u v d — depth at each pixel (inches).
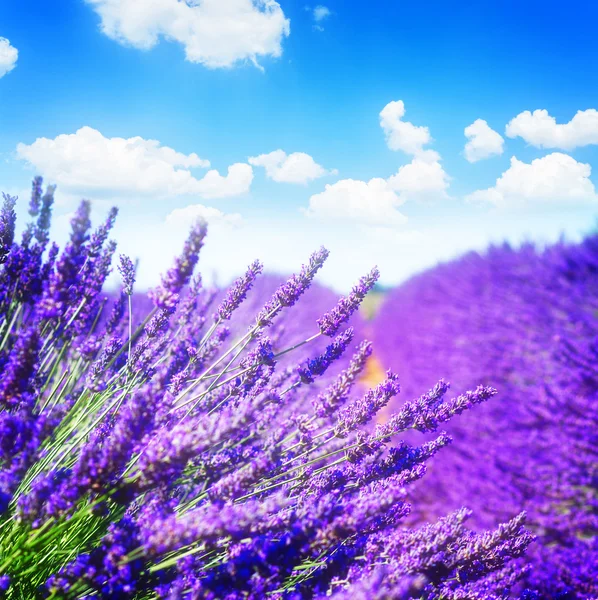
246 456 18.3
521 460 41.6
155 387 15.1
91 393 18.8
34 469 17.5
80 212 15.2
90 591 15.7
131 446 15.0
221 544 16.2
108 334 22.7
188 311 22.6
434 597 17.7
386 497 15.8
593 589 27.0
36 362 16.3
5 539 16.6
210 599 15.4
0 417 16.0
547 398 43.0
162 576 16.7
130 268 20.3
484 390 19.2
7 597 15.7
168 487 17.4
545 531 35.6
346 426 18.9
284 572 16.1
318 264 19.7
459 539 18.8
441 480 45.1
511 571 19.8
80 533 17.2
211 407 20.3
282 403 21.6
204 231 15.5
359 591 15.0
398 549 17.8
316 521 15.9
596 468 37.3
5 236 17.5
